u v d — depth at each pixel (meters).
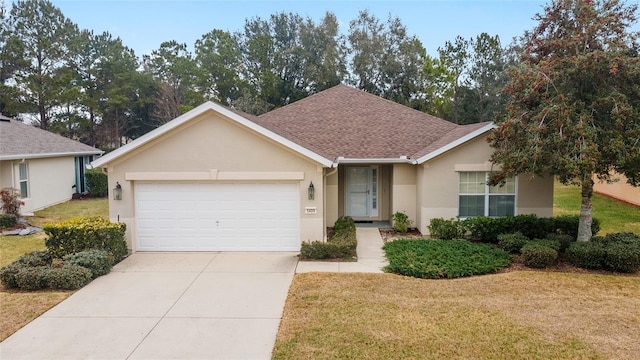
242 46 54.59
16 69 42.44
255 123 12.58
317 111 20.38
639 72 10.41
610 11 11.52
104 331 7.46
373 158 16.27
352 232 14.08
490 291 9.40
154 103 51.25
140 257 12.46
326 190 17.27
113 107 49.25
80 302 8.83
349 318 7.83
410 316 7.90
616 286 9.76
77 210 21.39
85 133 50.91
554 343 6.83
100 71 49.72
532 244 11.79
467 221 14.32
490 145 13.33
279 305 8.59
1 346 6.91
